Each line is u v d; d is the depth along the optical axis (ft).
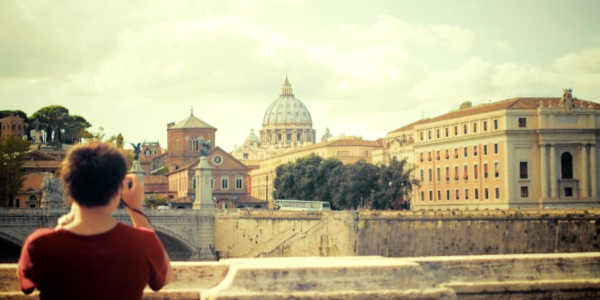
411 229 394.93
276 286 64.13
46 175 358.84
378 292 65.16
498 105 529.86
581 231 380.58
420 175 593.01
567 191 501.56
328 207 521.24
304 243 403.75
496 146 510.58
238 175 630.74
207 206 404.16
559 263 78.02
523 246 385.91
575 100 536.01
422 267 74.49
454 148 552.82
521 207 499.51
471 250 389.19
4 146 493.77
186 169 635.25
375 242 392.68
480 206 524.11
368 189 520.83
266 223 412.57
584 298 77.30
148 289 65.92
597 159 506.89
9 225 337.93
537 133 503.20
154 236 39.17
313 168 611.47
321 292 64.44
